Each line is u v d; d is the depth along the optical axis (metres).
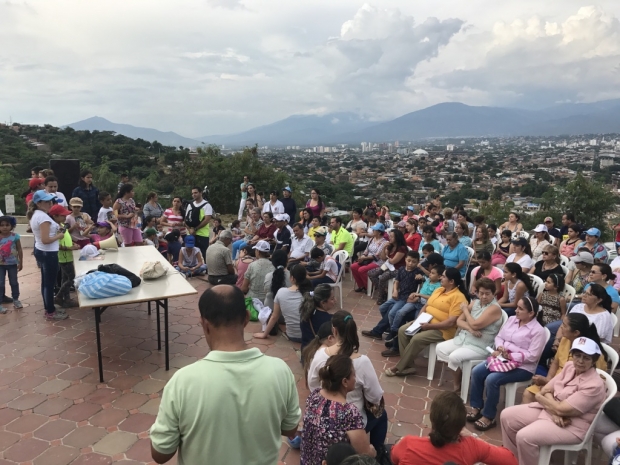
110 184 22.53
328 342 3.09
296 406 1.68
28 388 3.86
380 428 2.87
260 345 4.93
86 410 3.54
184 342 4.90
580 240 7.00
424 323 4.31
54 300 5.87
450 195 41.69
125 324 5.36
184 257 7.62
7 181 15.98
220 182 18.91
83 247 5.77
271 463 1.58
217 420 1.44
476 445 2.22
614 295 4.65
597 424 3.07
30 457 2.97
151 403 3.67
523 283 4.87
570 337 3.41
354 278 7.24
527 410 3.13
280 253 5.41
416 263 5.21
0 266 5.59
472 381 3.70
